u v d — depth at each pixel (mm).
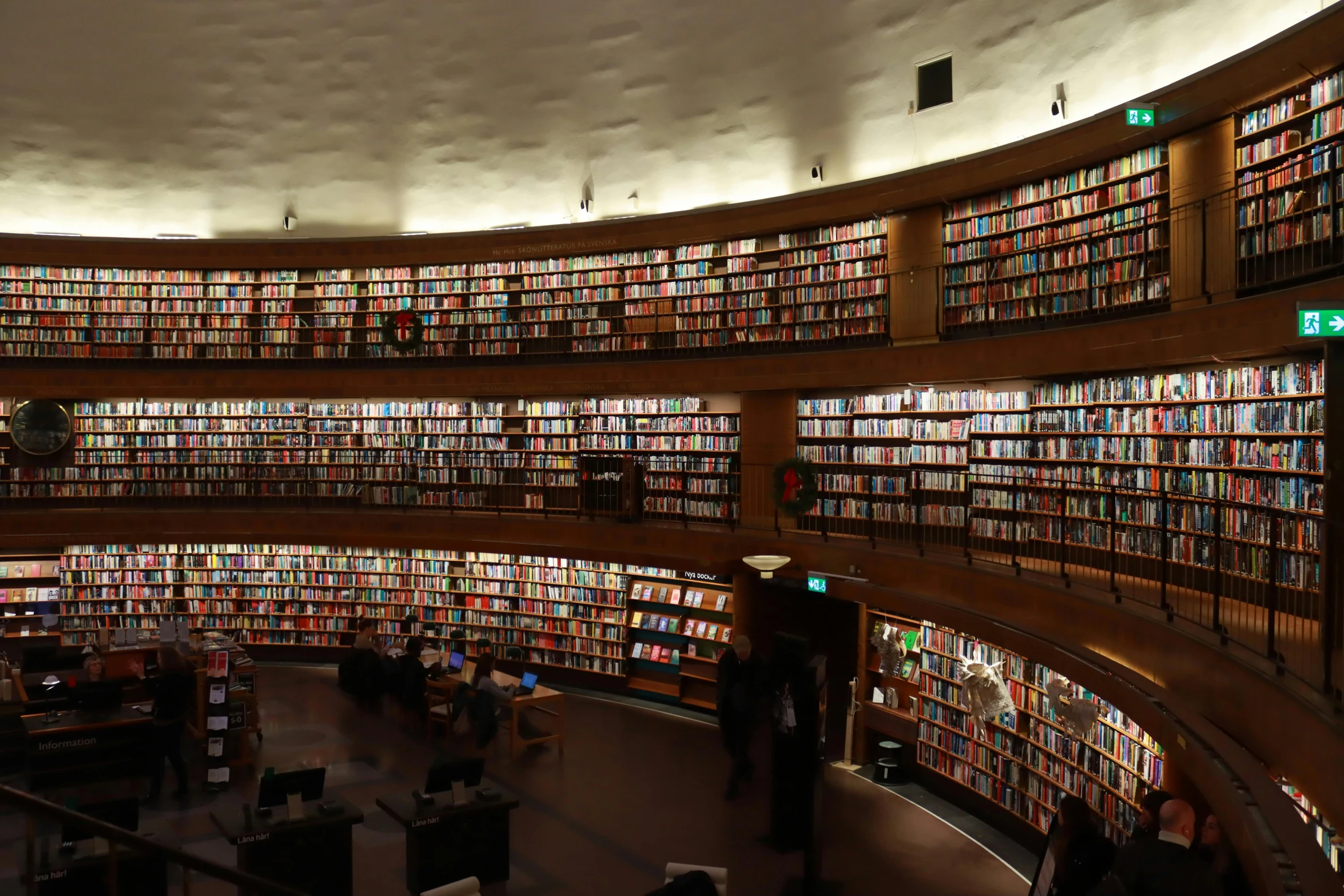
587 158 14867
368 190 15820
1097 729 8117
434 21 13828
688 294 14102
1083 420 10031
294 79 14711
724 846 8836
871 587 10320
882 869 8461
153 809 9461
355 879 8031
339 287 16016
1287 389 7707
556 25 13648
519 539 14141
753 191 14125
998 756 9445
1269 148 8422
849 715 11258
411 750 11391
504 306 15125
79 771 10117
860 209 12430
